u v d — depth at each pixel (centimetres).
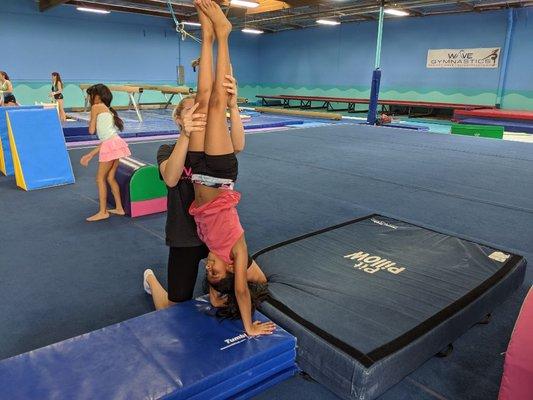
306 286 238
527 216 446
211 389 168
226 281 193
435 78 1453
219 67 177
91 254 338
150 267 317
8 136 569
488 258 280
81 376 163
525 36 1240
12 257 329
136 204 421
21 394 154
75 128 862
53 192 509
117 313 257
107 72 1563
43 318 250
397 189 541
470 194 522
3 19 1312
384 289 236
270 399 191
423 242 305
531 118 1116
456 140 941
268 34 1958
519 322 151
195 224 204
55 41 1423
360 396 178
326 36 1731
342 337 193
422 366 213
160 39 1681
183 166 182
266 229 397
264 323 200
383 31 1553
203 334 191
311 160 712
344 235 316
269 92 2031
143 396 154
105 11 1383
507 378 151
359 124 1248
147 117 1258
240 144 206
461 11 1315
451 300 226
